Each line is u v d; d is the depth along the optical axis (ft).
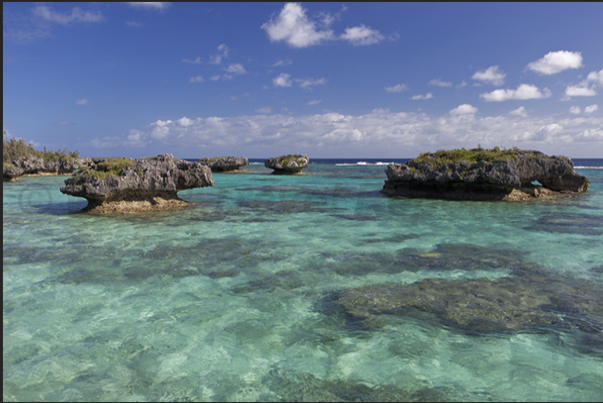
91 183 49.26
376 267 26.43
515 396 12.29
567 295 20.86
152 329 17.10
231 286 22.66
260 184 105.29
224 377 13.44
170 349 15.35
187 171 56.80
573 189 74.90
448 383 13.02
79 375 13.47
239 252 30.48
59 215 48.78
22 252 29.99
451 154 72.69
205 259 28.35
